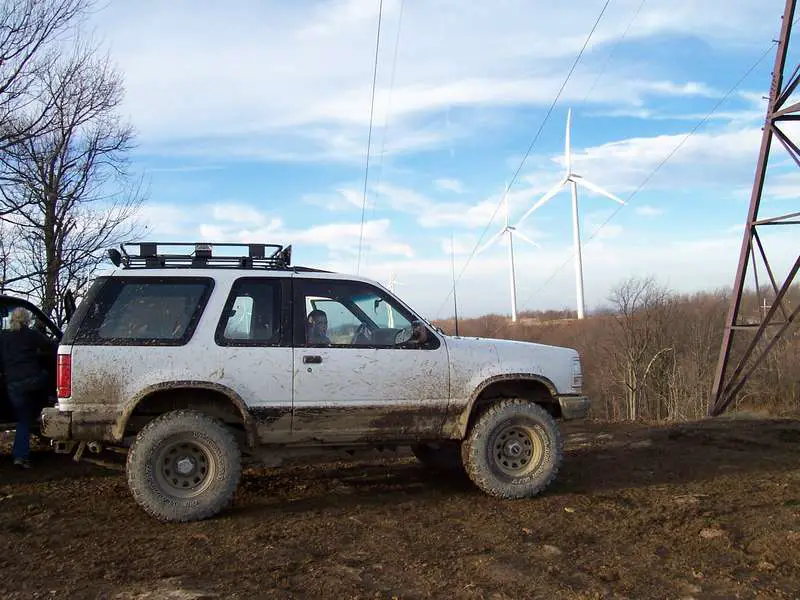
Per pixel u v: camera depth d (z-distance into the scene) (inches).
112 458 268.8
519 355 233.8
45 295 487.8
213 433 201.3
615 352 1293.1
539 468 228.2
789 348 906.1
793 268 483.2
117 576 156.1
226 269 219.1
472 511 211.6
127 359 201.2
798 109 436.1
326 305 222.4
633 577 155.6
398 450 305.6
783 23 457.1
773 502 219.0
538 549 174.2
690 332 1239.5
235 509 214.1
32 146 461.7
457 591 147.8
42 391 272.4
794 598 144.6
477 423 225.8
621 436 355.6
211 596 144.3
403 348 223.3
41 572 159.0
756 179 487.5
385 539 183.2
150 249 221.6
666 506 215.2
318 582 152.8
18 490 240.4
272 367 210.1
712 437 342.3
